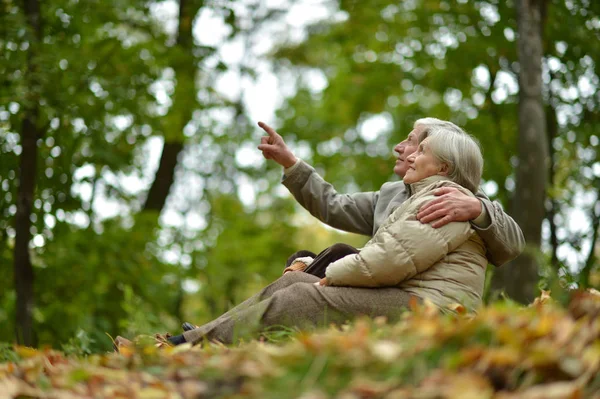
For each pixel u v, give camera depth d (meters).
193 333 4.16
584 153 13.66
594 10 13.31
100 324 11.39
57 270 11.44
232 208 17.86
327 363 2.62
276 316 4.08
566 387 2.33
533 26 10.78
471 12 13.71
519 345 2.56
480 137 14.05
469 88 14.40
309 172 5.54
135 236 12.09
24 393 2.96
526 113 10.57
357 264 4.09
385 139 17.19
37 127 10.78
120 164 11.56
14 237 10.32
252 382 2.67
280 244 19.06
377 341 2.78
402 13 14.27
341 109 16.92
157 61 12.16
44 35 11.16
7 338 11.38
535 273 9.95
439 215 4.10
